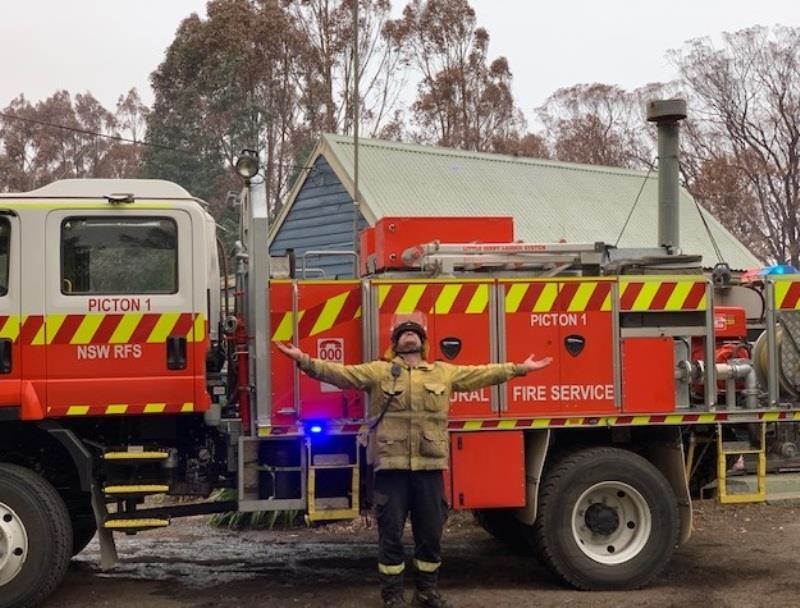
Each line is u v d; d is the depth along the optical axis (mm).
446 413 5730
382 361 5824
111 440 6324
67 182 6125
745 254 20266
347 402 6203
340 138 18000
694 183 37688
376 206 16219
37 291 5926
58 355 5926
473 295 6324
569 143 47406
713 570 6938
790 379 6762
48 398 5895
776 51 38938
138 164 41188
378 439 5688
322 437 6223
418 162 18297
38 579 5785
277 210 28547
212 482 6516
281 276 6691
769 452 6883
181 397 6047
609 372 6457
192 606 6129
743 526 8469
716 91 39281
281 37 30281
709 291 6586
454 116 37250
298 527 9008
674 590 6375
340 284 6242
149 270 6090
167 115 29828
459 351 6297
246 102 29359
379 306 6203
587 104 48281
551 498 6387
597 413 6430
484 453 6297
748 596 6176
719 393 6898
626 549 6484
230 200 7387
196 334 6086
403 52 35781
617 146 46938
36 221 5965
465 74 37469
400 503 5715
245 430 6285
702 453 6898
